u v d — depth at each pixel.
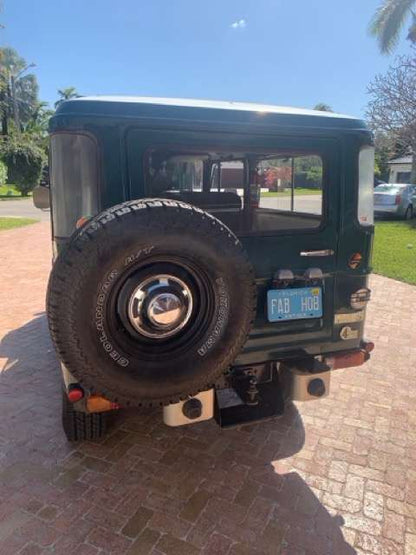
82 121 2.46
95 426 3.30
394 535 2.53
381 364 4.78
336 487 2.91
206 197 3.02
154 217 2.17
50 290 2.14
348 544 2.46
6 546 2.42
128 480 2.96
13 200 29.56
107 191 2.54
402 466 3.13
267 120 2.77
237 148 2.73
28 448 3.30
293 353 3.07
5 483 2.92
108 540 2.47
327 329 3.15
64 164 2.52
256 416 2.90
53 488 2.87
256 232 2.89
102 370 2.23
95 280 2.12
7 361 4.84
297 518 2.64
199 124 2.63
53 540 2.46
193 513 2.67
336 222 3.04
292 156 3.04
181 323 2.40
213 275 2.34
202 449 3.30
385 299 7.20
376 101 17.06
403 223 17.05
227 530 2.55
